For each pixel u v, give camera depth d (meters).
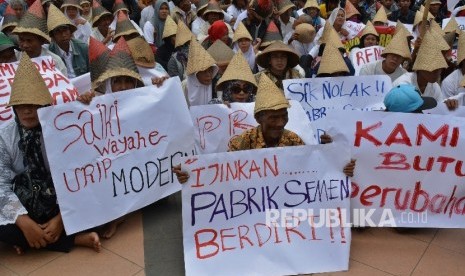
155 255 3.71
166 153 4.15
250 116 4.51
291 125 4.28
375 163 3.79
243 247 3.40
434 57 4.72
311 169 3.46
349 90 5.07
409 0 9.68
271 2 7.54
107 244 3.86
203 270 3.32
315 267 3.43
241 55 4.61
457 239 3.89
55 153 3.59
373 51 6.44
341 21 7.93
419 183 3.82
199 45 4.80
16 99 3.47
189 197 3.32
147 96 4.04
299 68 5.93
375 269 3.50
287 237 3.46
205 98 4.98
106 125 3.84
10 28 6.69
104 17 7.38
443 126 3.74
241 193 3.41
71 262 3.64
